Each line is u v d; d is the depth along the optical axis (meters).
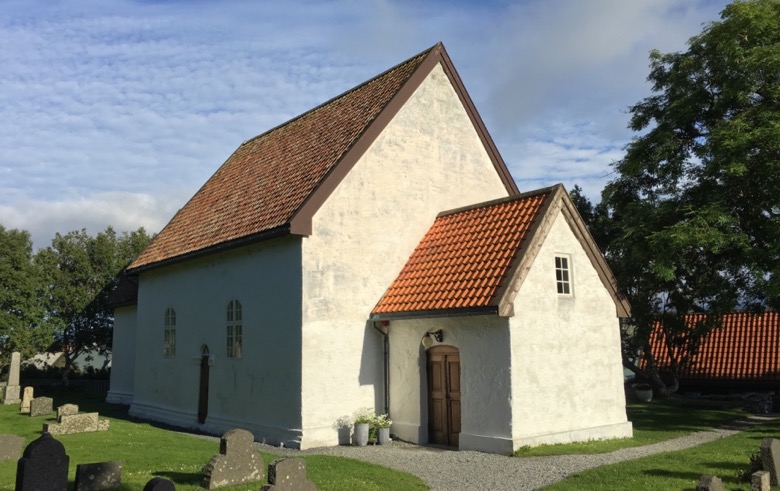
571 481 10.10
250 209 17.70
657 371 29.59
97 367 48.66
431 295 14.61
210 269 18.45
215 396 17.52
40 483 8.12
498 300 12.81
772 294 16.70
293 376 14.59
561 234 14.74
